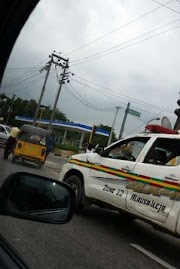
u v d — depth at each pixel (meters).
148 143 7.57
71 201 2.43
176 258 7.07
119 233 8.08
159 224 6.64
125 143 8.12
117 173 7.82
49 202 2.29
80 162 8.99
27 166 19.20
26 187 2.16
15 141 19.08
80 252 6.16
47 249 5.94
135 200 7.21
